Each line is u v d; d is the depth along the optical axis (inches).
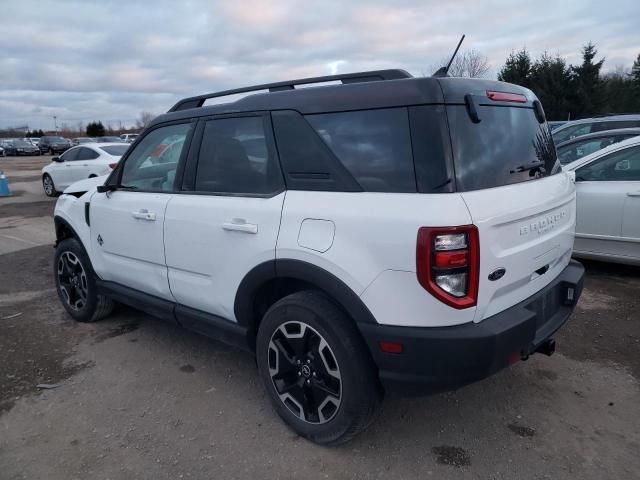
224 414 119.6
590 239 209.0
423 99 88.7
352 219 91.6
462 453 103.9
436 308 85.6
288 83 113.0
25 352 155.5
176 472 100.1
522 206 95.6
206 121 125.5
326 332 98.1
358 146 95.1
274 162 107.7
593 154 212.5
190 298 129.3
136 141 148.6
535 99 119.6
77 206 167.2
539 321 106.7
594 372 134.7
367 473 98.7
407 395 93.3
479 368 87.1
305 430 107.3
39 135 3405.5
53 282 230.5
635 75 2046.0
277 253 102.7
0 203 529.0
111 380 136.9
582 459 101.1
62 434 113.3
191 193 126.4
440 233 82.7
